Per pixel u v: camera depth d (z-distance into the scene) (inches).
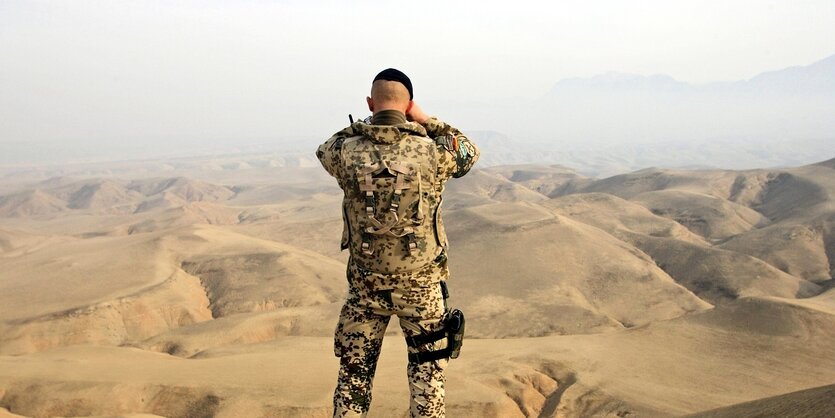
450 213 4571.9
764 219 5310.0
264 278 3467.0
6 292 3149.6
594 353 1512.1
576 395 1246.9
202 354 1667.1
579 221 4899.1
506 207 4473.4
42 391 963.3
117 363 1150.3
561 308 2940.5
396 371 1041.5
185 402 945.5
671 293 3292.3
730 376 1508.4
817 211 4771.2
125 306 2871.6
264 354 1288.1
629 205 5354.3
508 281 3329.2
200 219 7253.9
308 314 2623.0
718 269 3666.3
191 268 3627.0
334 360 1179.3
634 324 2947.8
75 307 2785.4
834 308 2148.1
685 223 5187.0
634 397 1226.6
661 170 7623.0
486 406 1001.5
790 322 1829.5
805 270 3843.5
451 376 1144.8
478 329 2773.1
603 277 3435.0
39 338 2578.7
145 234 4340.6
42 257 3996.1
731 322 1894.7
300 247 4948.3
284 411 889.5
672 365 1547.7
